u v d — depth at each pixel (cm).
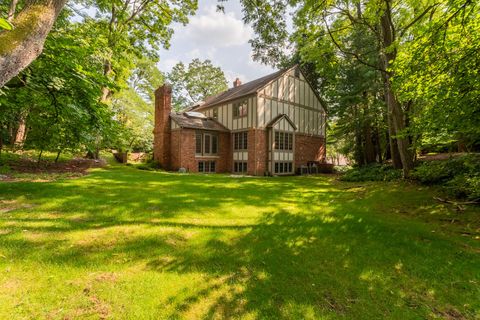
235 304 240
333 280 290
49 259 302
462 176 706
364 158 1870
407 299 261
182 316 220
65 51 542
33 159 1413
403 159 1002
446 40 512
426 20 905
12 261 292
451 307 250
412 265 328
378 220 521
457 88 540
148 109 2455
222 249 362
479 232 451
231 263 321
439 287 282
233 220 502
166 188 847
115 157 2319
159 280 273
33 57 282
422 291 275
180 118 1831
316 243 393
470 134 673
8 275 264
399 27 1007
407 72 595
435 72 565
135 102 2214
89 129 806
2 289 240
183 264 313
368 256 351
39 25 279
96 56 816
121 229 417
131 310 223
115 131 940
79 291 246
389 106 1077
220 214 543
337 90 1727
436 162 935
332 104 2084
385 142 1944
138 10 1300
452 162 848
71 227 411
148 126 2417
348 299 257
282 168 1791
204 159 1811
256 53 811
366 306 247
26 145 1257
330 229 458
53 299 231
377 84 1458
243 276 291
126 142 2008
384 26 997
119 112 2022
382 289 276
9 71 260
